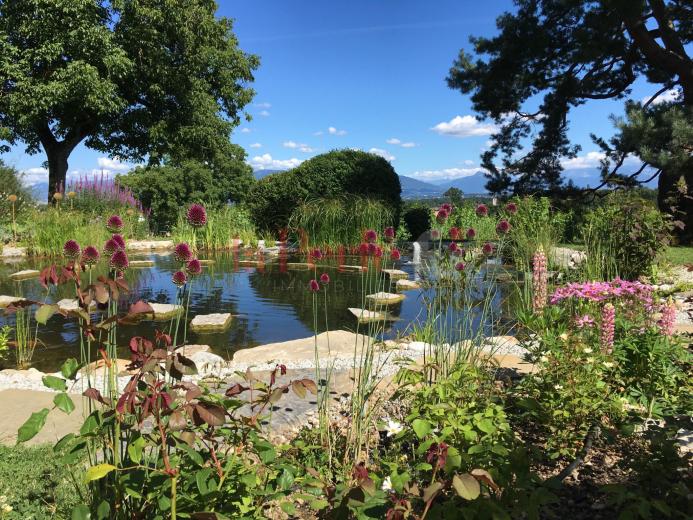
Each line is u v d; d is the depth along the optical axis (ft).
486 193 65.26
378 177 53.42
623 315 12.38
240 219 54.70
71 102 59.82
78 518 4.64
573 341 9.37
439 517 5.35
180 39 67.31
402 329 18.97
